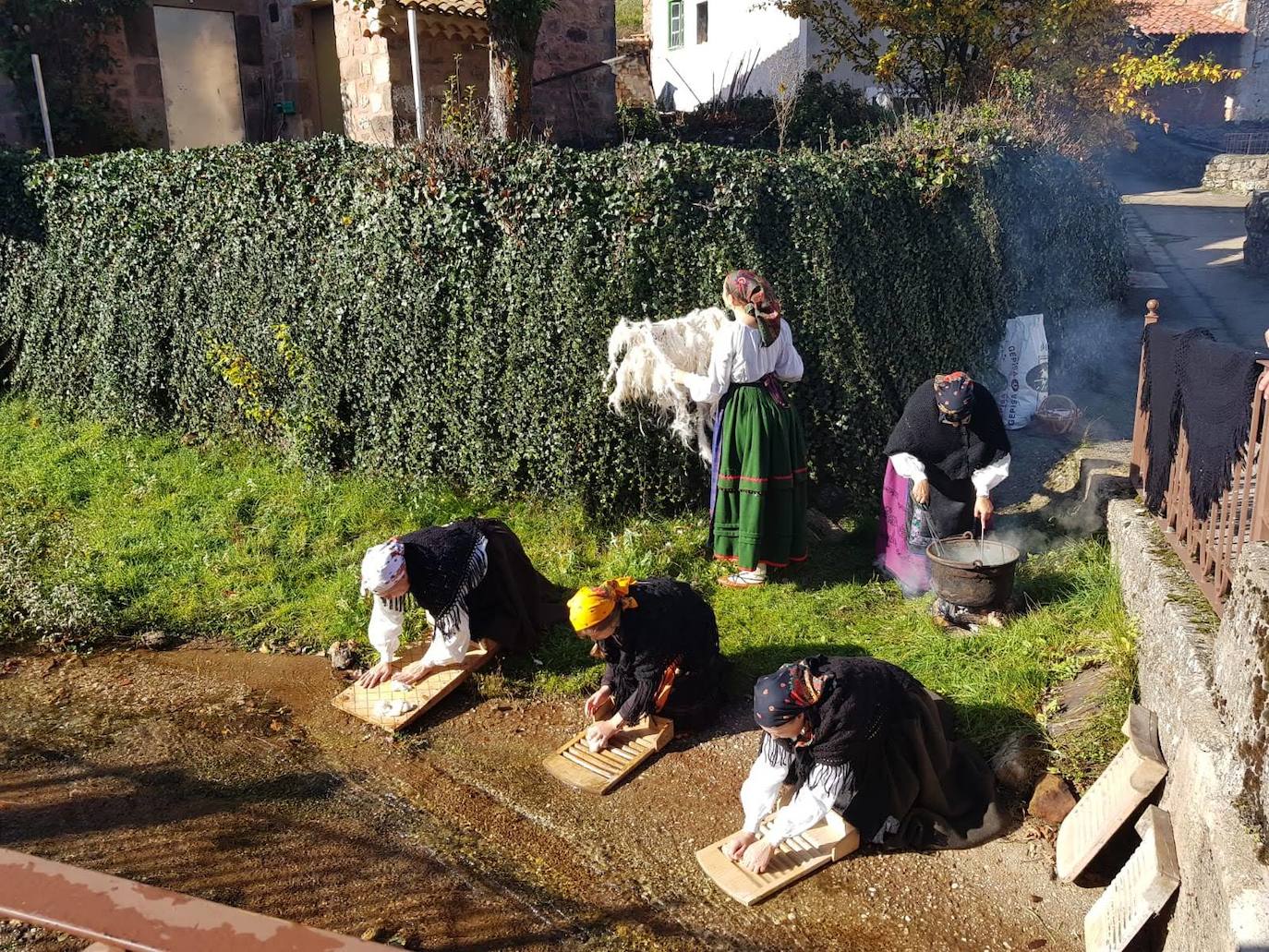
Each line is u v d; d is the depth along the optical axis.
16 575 5.70
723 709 4.55
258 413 7.15
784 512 5.35
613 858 3.72
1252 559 3.06
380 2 9.59
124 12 12.06
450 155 6.14
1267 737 2.68
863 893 3.51
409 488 6.52
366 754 4.33
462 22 10.13
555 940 3.31
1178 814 3.14
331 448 6.87
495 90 7.70
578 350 5.96
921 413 5.10
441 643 4.67
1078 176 8.02
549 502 6.23
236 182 7.04
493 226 6.11
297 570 5.82
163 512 6.50
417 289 6.32
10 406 8.58
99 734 4.45
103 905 1.45
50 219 8.25
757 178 6.07
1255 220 10.29
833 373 6.33
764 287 5.14
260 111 13.65
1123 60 10.67
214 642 5.28
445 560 4.53
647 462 6.06
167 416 7.91
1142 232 12.99
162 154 7.54
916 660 4.64
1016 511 5.98
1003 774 3.94
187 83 12.88
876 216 6.58
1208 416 3.99
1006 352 7.01
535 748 4.37
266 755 4.31
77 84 11.86
